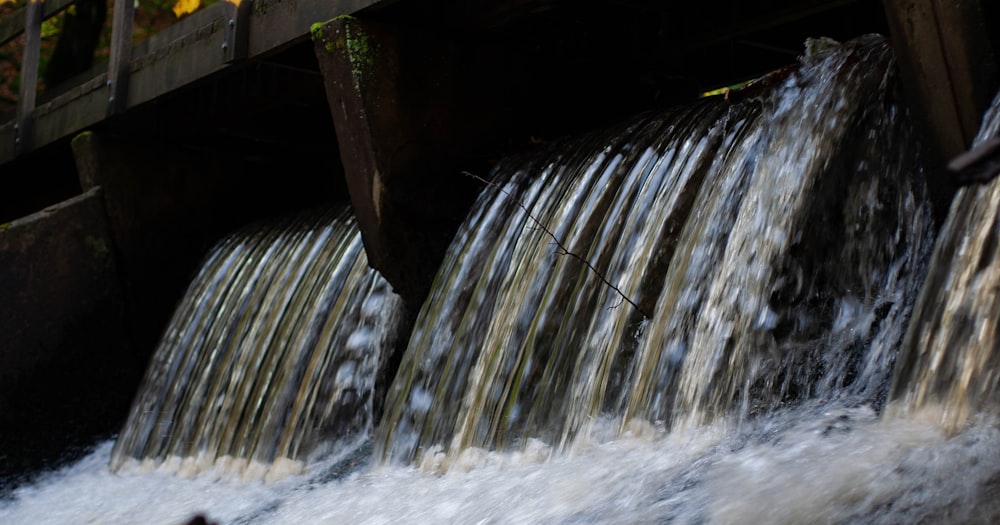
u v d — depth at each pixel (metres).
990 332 3.86
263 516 6.68
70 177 13.27
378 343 8.06
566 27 8.22
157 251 11.11
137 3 15.88
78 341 10.58
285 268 9.50
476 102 8.22
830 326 5.14
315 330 8.48
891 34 5.10
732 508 3.88
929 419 3.93
